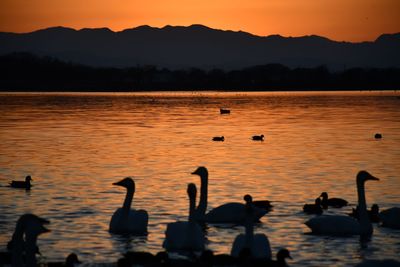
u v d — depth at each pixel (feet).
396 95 615.57
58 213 86.74
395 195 100.07
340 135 193.26
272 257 67.67
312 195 99.81
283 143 171.53
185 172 120.78
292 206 91.81
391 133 199.11
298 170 123.34
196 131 209.87
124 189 103.19
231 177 115.24
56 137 187.11
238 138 186.19
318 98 534.78
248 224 64.23
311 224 77.51
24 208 90.02
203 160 137.69
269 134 198.29
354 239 75.05
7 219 83.35
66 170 123.03
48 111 329.93
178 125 235.40
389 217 80.69
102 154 147.13
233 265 61.46
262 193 101.09
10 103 428.56
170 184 107.96
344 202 93.30
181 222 71.26
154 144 169.07
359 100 476.13
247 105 404.57
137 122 250.78
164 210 88.63
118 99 526.57
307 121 254.88
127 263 60.90
